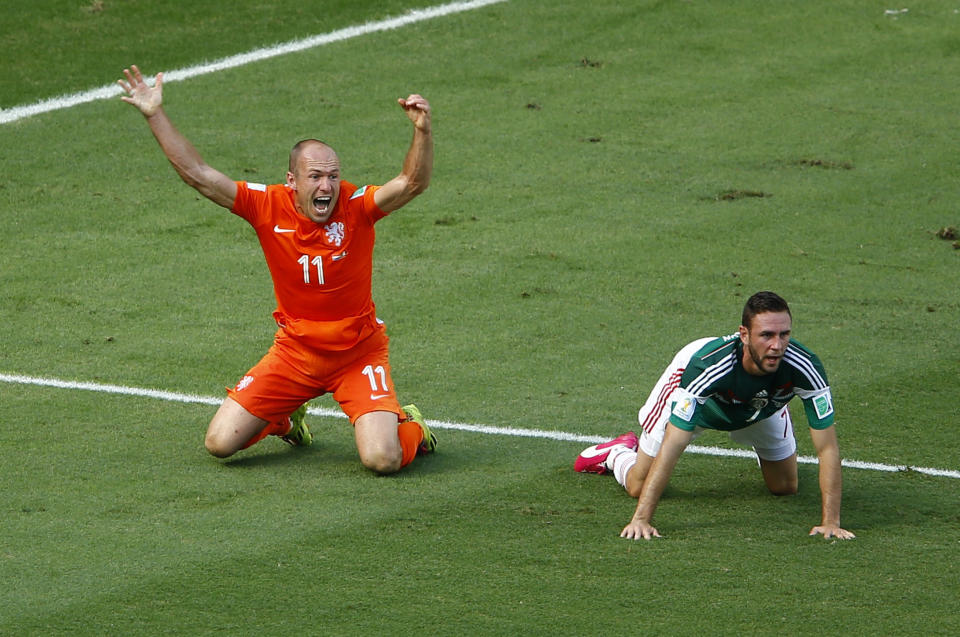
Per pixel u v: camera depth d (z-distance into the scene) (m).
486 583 19.03
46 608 18.16
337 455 24.67
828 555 20.12
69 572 19.27
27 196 40.59
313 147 22.59
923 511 22.12
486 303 33.50
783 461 22.47
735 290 34.69
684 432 20.44
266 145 45.19
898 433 25.91
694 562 19.81
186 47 54.25
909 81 53.69
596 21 58.75
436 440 25.31
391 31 56.88
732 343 20.64
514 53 55.06
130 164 43.53
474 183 42.53
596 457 23.42
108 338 30.83
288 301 23.59
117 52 53.25
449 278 35.16
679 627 17.75
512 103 49.91
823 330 32.00
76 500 22.02
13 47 52.66
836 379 28.83
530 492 22.77
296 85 50.97
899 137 47.56
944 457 24.72
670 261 36.66
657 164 44.53
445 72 52.84
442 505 22.06
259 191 23.03
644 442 22.16
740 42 57.25
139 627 17.66
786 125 48.50
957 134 47.94
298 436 24.89
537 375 29.05
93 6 56.84
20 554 19.86
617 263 36.44
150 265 35.78
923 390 28.23
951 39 58.72
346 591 18.73
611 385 28.53
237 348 30.42
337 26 57.28
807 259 37.03
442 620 17.89
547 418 26.64
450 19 58.50
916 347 30.91
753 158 45.25
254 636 17.42
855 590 18.91
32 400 26.95
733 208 40.91
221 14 57.62
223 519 21.31
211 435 23.80
